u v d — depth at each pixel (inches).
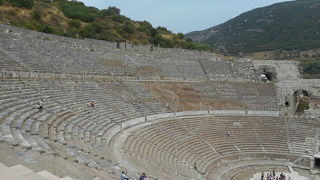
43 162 504.7
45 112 919.0
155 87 1951.3
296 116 1868.8
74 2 3927.2
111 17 3838.6
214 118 1731.1
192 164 1227.9
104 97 1491.1
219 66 2458.2
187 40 4288.9
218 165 1366.9
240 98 2059.5
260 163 1466.5
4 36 1488.7
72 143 751.1
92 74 1744.6
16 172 382.0
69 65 1664.6
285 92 2144.4
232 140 1581.0
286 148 1581.0
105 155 804.0
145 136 1228.5
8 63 1237.7
